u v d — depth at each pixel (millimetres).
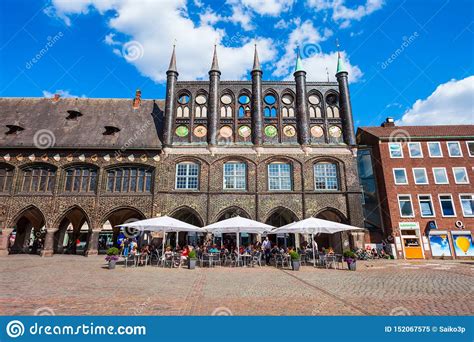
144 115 30547
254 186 25984
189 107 28141
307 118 27828
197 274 15211
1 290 10023
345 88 28500
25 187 25594
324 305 8367
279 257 20328
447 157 28625
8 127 27391
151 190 25656
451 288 10859
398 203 27422
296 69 29016
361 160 30109
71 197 25234
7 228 24516
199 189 25750
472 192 27672
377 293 10078
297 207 25609
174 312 7660
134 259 18828
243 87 28672
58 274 14180
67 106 31266
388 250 26484
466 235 26500
